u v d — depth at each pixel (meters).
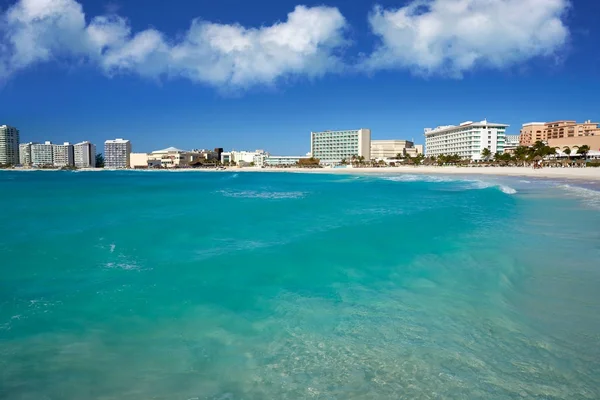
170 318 5.76
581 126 153.00
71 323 5.55
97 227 12.94
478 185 39.56
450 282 7.43
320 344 4.98
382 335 5.20
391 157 194.38
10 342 4.97
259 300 6.50
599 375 4.22
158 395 3.94
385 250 9.91
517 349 4.79
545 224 13.83
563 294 6.74
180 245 10.39
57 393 3.96
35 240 10.69
